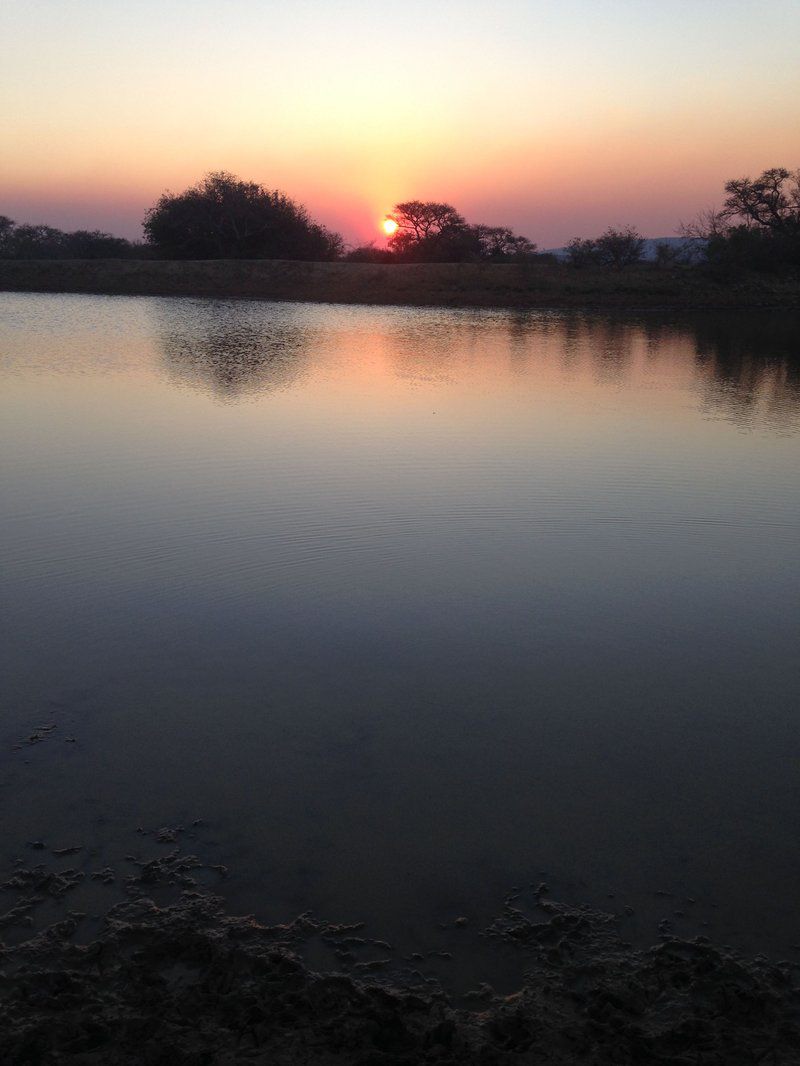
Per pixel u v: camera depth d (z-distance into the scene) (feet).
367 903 9.78
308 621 17.06
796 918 9.70
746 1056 7.82
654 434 36.91
